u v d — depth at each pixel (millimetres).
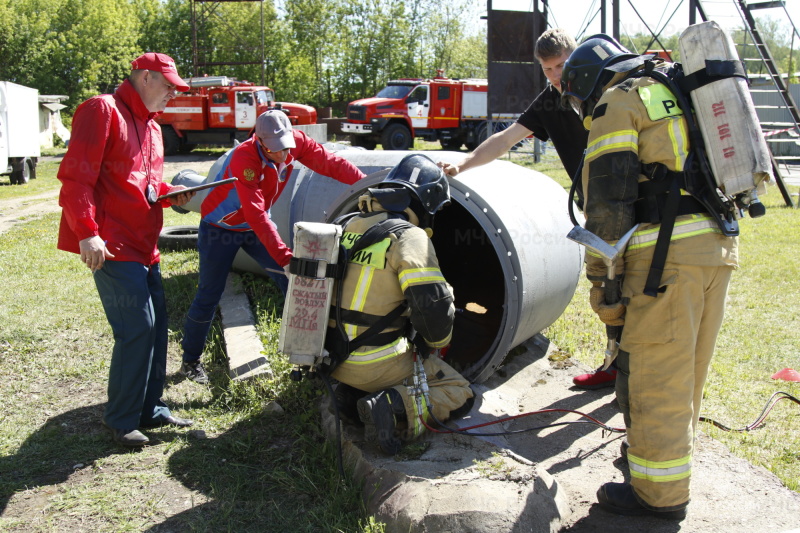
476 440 3287
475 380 4055
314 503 3047
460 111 25922
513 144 4184
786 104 13445
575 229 2789
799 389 4355
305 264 3152
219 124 25188
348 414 3484
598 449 3613
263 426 3758
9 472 3293
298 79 43312
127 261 3416
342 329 3223
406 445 3244
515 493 2812
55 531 2850
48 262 7375
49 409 3996
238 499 3082
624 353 2836
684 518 2928
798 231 9375
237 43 42844
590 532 2896
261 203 3975
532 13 18266
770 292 6492
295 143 4348
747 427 3832
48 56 38625
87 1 39656
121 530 2859
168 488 3176
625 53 2979
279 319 5254
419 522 2711
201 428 3768
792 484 3240
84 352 4832
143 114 3488
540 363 4766
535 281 3963
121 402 3496
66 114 37938
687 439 2789
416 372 3277
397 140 25469
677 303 2713
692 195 2709
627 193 2684
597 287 2887
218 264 4359
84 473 3301
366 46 45594
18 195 15055
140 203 3430
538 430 3824
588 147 2803
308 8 45750
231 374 4266
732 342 5199
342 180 4543
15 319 5371
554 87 3975
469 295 5637
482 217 3805
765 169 2637
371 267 3164
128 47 42031
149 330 3482
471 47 48969
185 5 43781
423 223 3381
